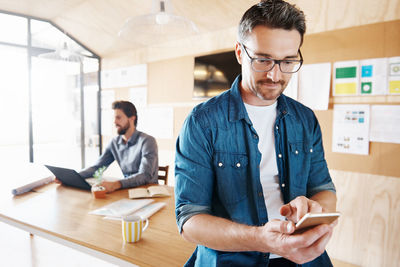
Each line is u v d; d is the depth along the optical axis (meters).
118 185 1.79
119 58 4.19
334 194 0.87
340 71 2.35
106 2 3.23
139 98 3.96
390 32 2.10
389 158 2.15
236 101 0.84
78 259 2.24
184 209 0.74
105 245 1.03
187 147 0.79
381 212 2.20
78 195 1.68
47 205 1.48
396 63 2.09
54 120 10.05
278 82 0.72
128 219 1.11
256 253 0.79
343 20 2.30
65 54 2.42
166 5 1.57
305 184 0.89
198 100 3.36
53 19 3.94
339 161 2.39
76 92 4.71
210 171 0.79
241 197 0.80
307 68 2.52
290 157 0.87
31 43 3.87
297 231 0.52
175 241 1.08
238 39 0.79
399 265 2.12
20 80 3.89
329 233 0.51
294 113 0.90
